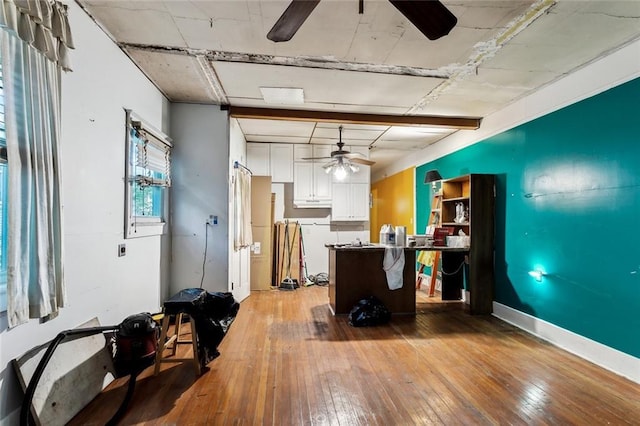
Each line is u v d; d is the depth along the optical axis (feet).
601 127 8.79
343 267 13.15
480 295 13.32
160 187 11.82
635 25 7.39
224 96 12.14
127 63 9.02
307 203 20.03
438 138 18.22
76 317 6.77
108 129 8.00
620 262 8.21
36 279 5.30
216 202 12.98
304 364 8.64
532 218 11.34
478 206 13.37
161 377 7.89
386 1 6.63
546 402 6.90
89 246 7.21
